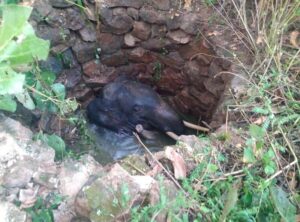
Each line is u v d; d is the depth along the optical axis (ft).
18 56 5.04
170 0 8.27
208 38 7.89
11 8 4.84
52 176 5.21
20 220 4.70
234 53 7.38
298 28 7.34
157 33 8.45
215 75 7.41
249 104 6.28
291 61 6.54
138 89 8.54
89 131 8.43
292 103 6.17
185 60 8.49
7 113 6.30
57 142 5.89
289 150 5.68
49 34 7.76
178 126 8.50
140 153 8.21
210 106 8.36
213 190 5.16
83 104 8.85
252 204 5.03
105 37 8.42
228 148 5.65
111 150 8.19
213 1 8.13
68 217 5.02
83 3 8.04
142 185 4.96
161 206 4.72
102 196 4.82
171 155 5.39
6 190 4.99
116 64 8.87
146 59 8.89
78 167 5.37
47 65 7.86
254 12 7.76
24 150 5.34
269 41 6.93
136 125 8.49
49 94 6.32
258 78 6.70
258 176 5.35
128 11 8.25
